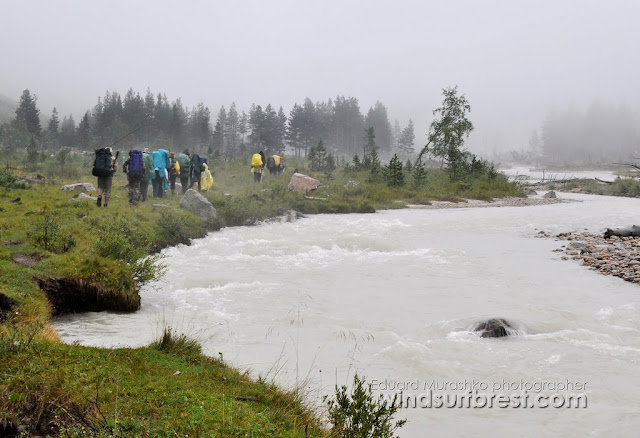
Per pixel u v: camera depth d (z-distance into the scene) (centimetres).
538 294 1034
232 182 3250
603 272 1242
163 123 12888
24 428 380
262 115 12700
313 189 2966
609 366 637
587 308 928
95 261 939
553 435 466
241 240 1664
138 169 1845
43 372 448
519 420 493
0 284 782
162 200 2027
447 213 2644
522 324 807
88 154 4866
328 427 446
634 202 3381
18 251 990
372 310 911
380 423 409
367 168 4662
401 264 1339
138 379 466
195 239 1652
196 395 446
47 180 2448
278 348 693
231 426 390
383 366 635
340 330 783
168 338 607
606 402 536
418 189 3662
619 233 1752
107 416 388
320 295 1013
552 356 672
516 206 3098
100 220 1421
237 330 774
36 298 783
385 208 2850
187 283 1095
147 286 1052
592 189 4562
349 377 595
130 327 770
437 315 883
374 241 1614
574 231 1956
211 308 909
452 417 498
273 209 2309
